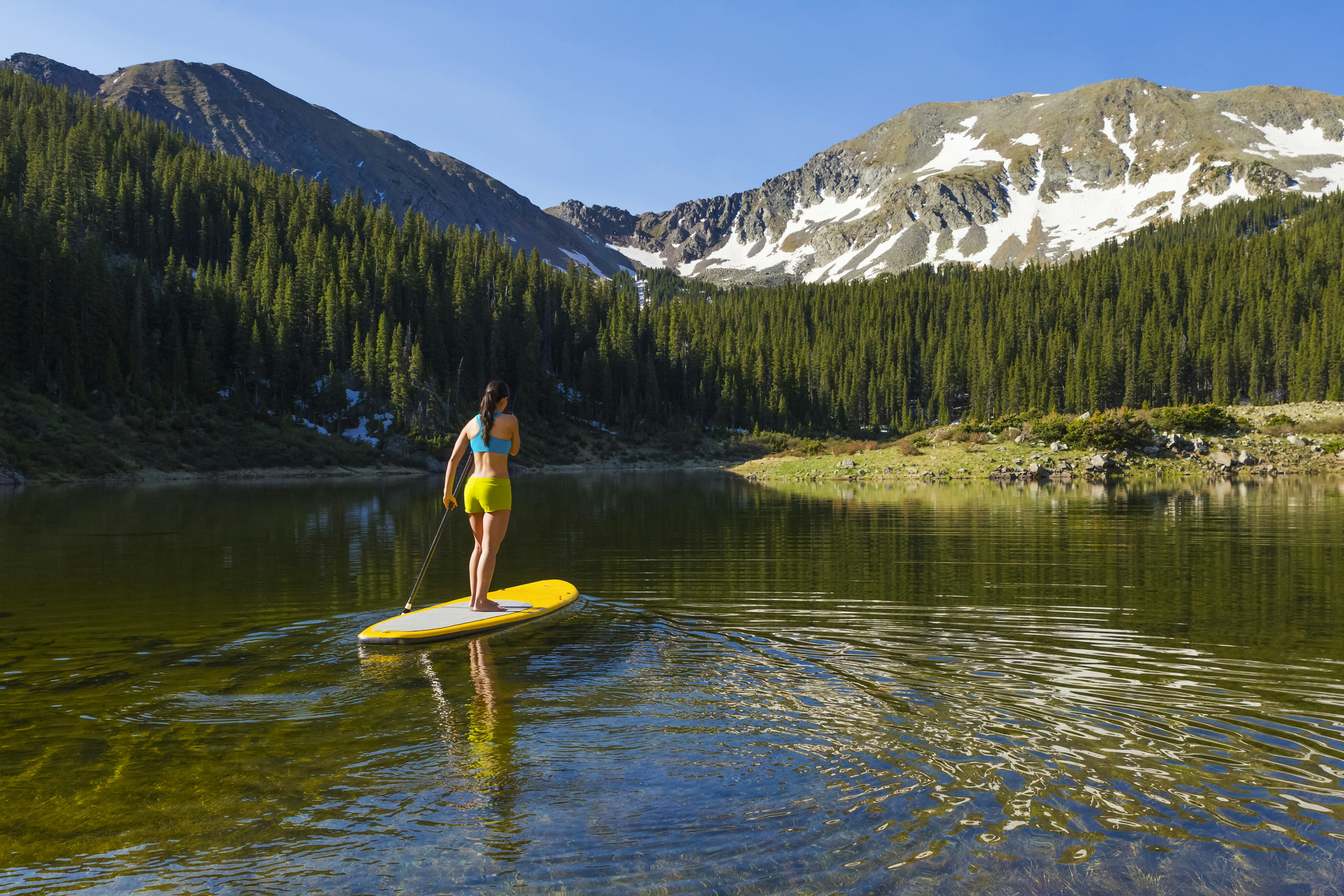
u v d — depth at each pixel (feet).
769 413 387.14
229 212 402.11
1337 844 11.13
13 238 216.54
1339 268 383.45
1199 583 34.30
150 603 31.01
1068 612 27.91
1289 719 16.30
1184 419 174.60
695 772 13.70
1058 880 10.21
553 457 298.97
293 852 11.07
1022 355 387.96
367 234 410.31
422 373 296.71
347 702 17.81
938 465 160.25
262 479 206.08
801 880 10.27
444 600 31.48
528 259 454.81
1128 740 15.12
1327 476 137.08
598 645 22.98
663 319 441.27
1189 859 10.73
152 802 12.71
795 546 49.44
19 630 26.16
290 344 289.53
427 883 10.25
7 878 10.32
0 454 164.35
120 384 224.94
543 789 13.10
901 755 14.44
